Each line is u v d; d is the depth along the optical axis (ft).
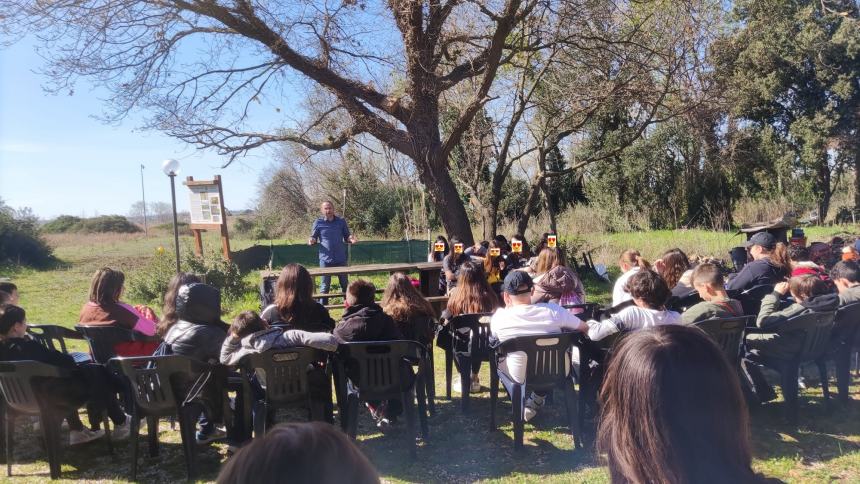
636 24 33.27
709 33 34.47
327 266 30.04
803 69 81.92
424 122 32.37
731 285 17.85
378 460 12.96
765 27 77.92
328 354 12.96
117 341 14.47
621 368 4.04
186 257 36.22
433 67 31.89
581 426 14.19
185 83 29.89
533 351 12.88
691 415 3.74
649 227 77.00
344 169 85.92
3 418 13.92
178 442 14.58
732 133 77.30
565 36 31.17
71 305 38.27
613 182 80.89
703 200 78.33
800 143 86.99
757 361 14.57
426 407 15.44
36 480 12.51
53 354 12.76
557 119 39.06
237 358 12.14
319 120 34.01
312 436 3.19
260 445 3.18
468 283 16.02
